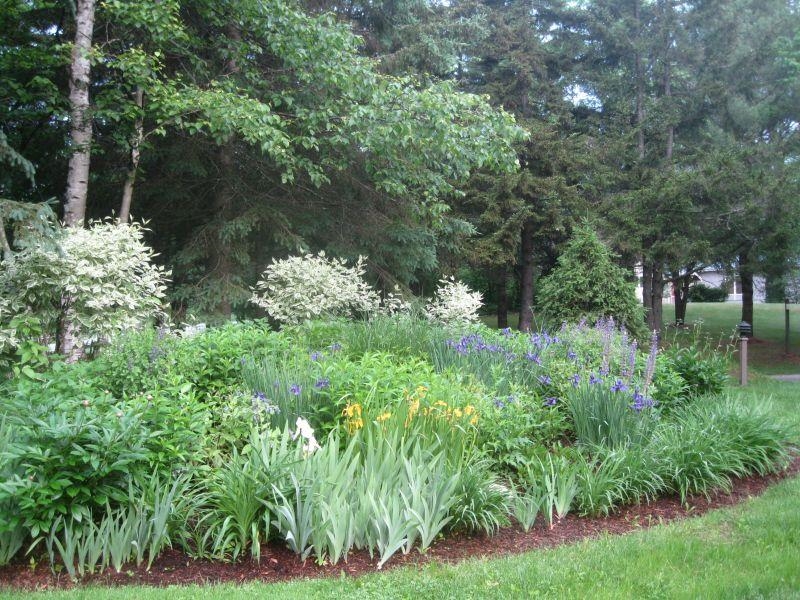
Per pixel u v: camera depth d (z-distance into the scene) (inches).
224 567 166.6
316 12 580.4
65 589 150.7
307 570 165.9
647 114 904.3
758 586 152.0
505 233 791.1
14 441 173.0
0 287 326.6
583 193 876.6
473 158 495.8
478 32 667.4
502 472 221.6
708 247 716.0
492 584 152.9
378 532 171.9
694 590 149.3
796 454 282.5
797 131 784.3
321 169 494.9
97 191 540.1
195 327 347.3
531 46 917.8
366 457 191.0
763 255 734.5
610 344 289.3
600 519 209.8
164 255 570.9
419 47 615.2
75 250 337.4
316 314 441.1
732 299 1841.8
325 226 585.6
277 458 181.8
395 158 495.2
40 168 503.8
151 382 229.6
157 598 143.1
